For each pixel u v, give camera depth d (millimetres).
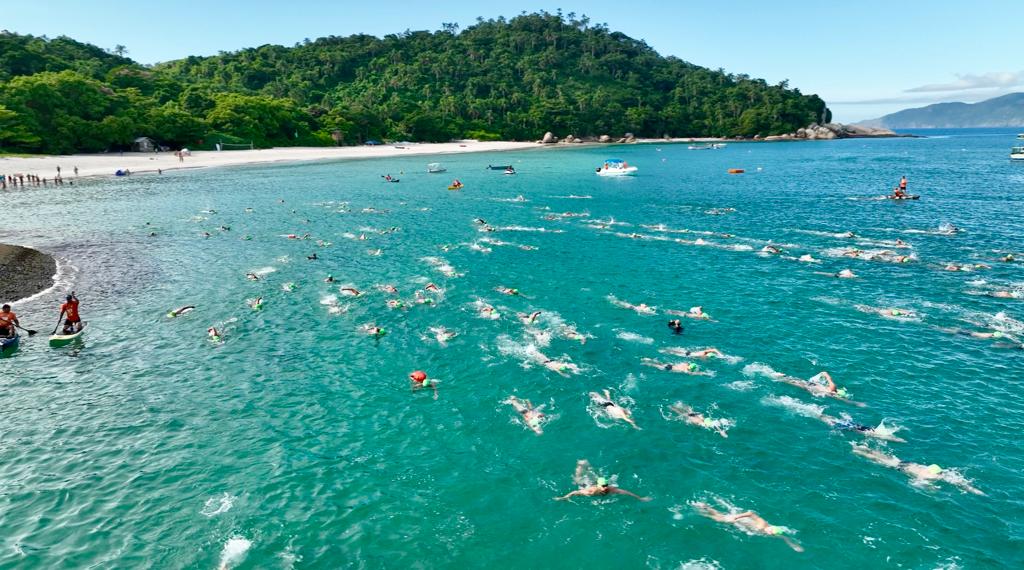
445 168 124875
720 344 28172
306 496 17609
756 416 21750
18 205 71812
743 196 79438
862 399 22859
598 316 32031
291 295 36031
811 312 32250
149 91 168500
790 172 113688
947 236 50531
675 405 22578
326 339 29250
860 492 17516
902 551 15227
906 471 18453
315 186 93000
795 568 14734
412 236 53750
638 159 156250
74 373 25500
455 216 64938
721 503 17141
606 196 81625
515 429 21125
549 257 45469
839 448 19719
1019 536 15648
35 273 40688
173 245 50094
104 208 69875
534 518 16656
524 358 26812
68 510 16875
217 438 20625
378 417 22031
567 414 22062
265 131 169125
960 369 25188
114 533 16000
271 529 16203
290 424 21578
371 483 18219
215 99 169375
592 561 15055
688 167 129750
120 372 25641
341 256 45938
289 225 59281
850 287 36562
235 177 105438
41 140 120625
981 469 18516
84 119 129750
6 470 18625
